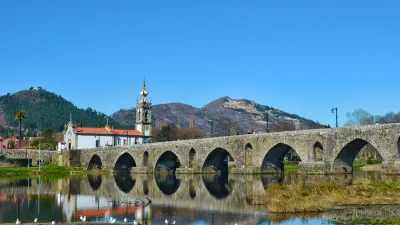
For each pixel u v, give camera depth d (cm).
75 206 6712
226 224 5072
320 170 10512
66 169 18012
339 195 6431
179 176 13862
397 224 4766
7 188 9800
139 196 8119
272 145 11931
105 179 13150
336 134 10331
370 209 5778
